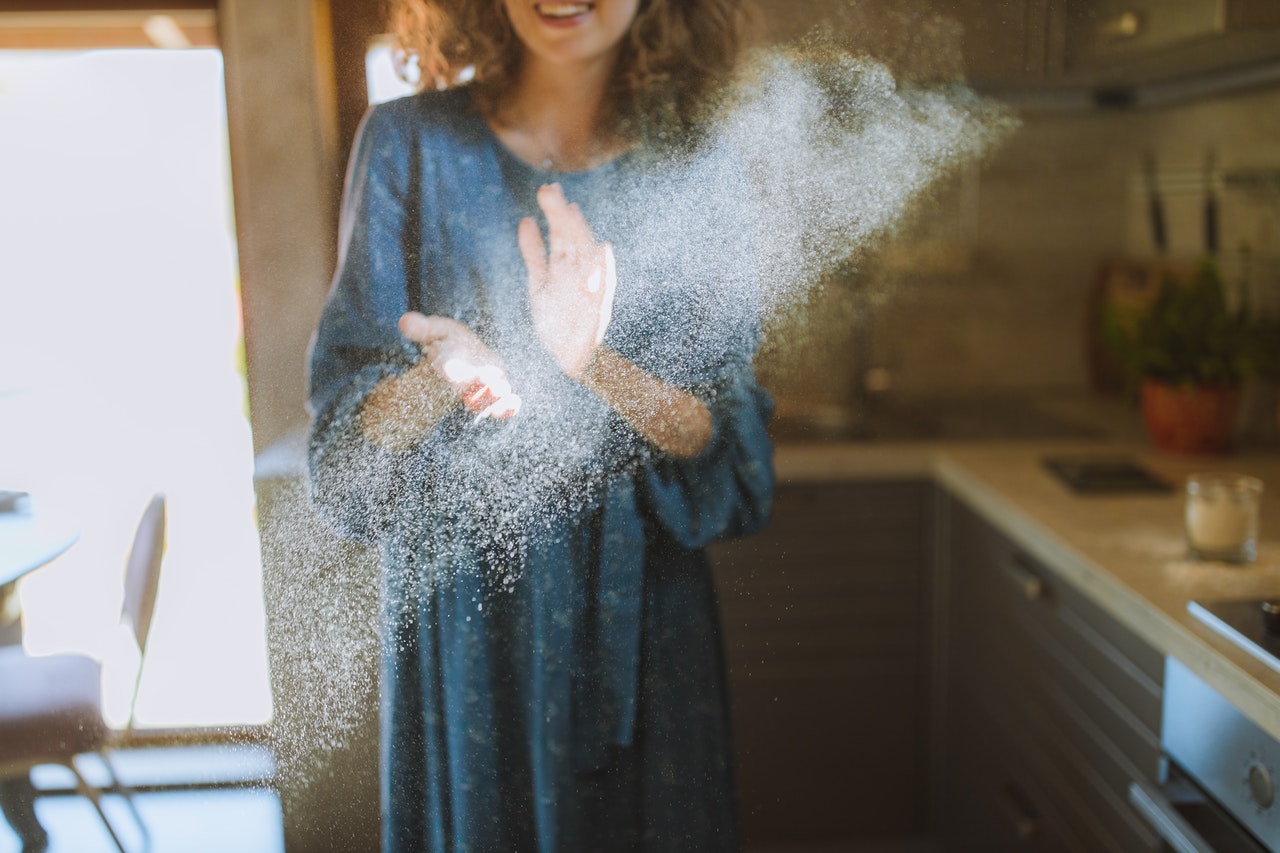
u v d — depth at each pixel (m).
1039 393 2.16
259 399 0.86
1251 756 0.94
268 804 0.92
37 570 1.09
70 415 1.01
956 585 1.75
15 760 1.19
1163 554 1.26
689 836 0.91
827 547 1.75
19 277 0.97
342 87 0.83
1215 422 1.68
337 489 0.86
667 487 0.85
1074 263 2.11
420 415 0.85
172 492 0.90
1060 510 1.45
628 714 0.88
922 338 2.12
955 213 2.06
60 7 1.70
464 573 0.86
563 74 0.80
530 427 0.85
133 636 1.02
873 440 1.85
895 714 1.79
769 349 0.86
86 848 1.17
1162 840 1.12
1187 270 1.89
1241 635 0.99
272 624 0.88
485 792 0.89
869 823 1.81
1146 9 0.99
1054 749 1.40
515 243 0.83
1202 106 1.83
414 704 0.88
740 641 0.88
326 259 0.84
